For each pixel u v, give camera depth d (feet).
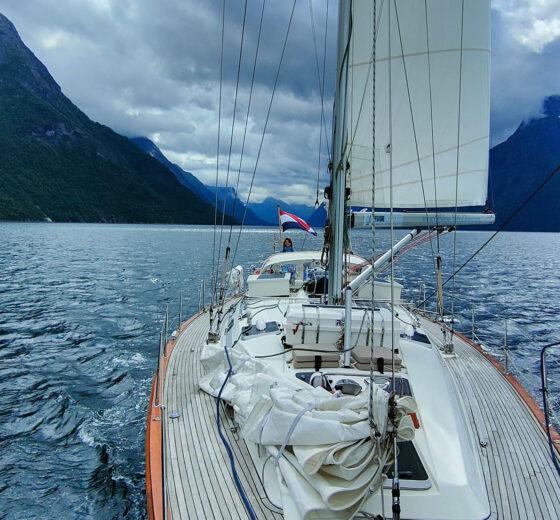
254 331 15.56
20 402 24.27
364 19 16.26
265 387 10.30
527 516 8.89
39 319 42.73
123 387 26.48
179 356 18.72
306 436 8.16
